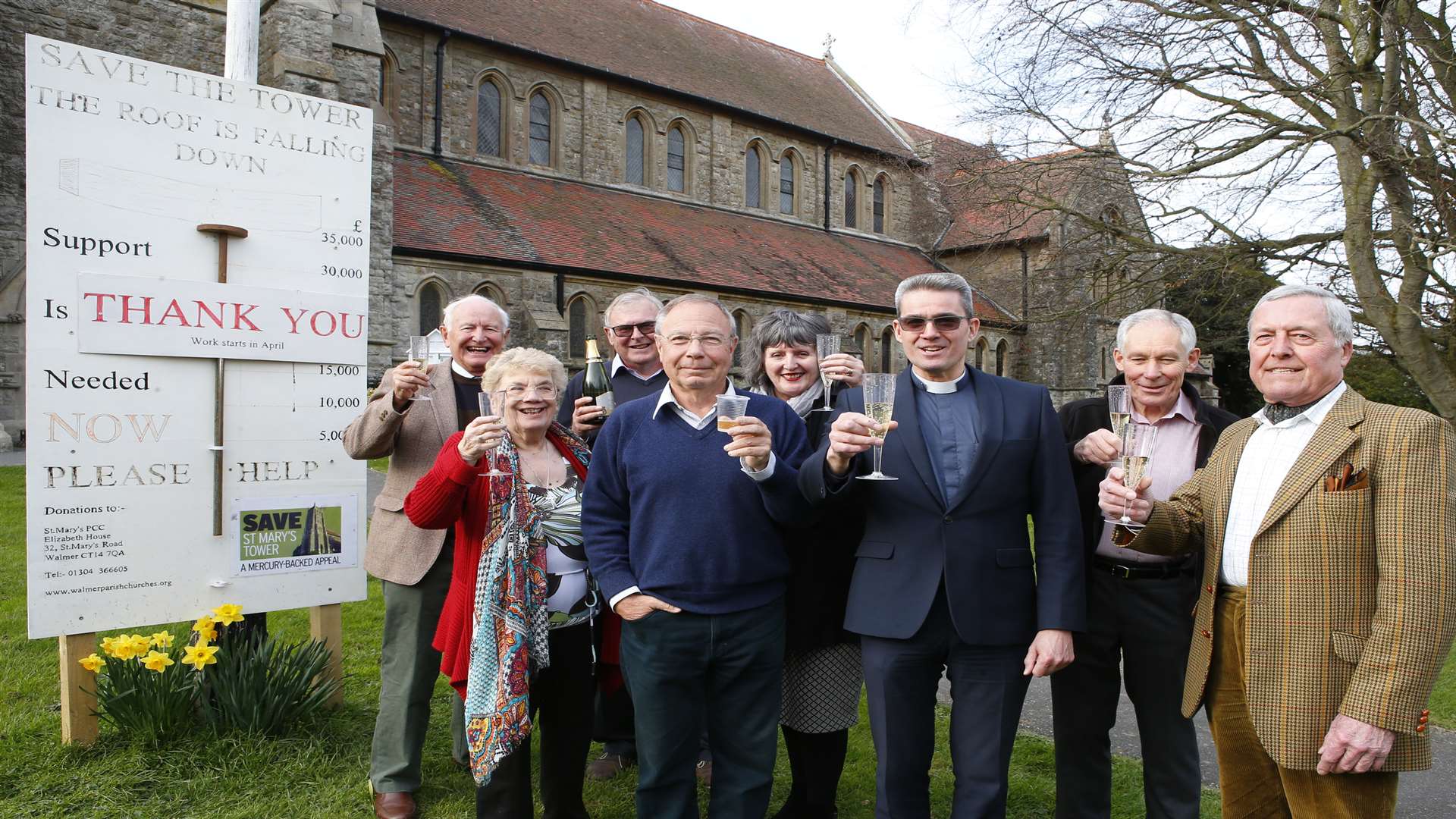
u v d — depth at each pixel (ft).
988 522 9.71
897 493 9.93
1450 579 7.45
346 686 17.01
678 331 9.86
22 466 43.68
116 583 13.35
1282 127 35.06
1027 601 9.77
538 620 10.30
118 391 13.29
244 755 13.23
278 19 51.16
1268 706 8.19
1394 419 7.98
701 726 10.07
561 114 78.07
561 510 10.91
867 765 14.55
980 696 9.64
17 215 54.90
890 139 109.19
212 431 14.11
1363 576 7.92
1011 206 45.55
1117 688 11.09
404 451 12.60
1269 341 8.64
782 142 96.22
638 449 10.00
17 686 16.05
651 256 72.43
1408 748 7.59
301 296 14.75
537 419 11.02
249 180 14.30
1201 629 9.33
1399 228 33.47
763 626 9.91
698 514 9.68
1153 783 10.66
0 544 26.48
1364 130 33.19
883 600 9.79
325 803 12.32
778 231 92.89
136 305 13.30
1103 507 9.12
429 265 58.59
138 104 13.29
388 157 56.54
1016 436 9.85
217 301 13.94
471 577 10.74
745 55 102.63
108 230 13.09
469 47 72.18
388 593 12.39
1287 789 8.23
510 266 61.93
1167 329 10.76
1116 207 43.60
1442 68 33.78
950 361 10.18
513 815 10.51
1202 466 10.96
